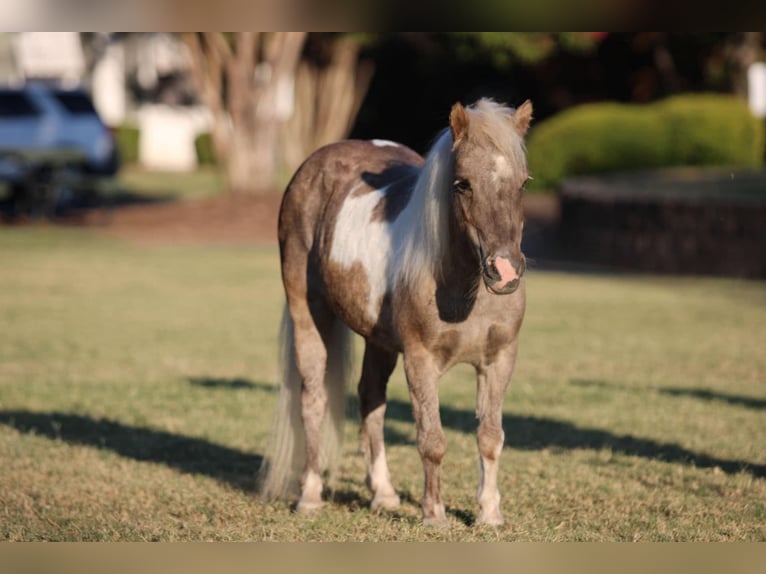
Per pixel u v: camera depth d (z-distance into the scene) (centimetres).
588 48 3272
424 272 621
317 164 757
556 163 3275
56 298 1741
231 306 1698
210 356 1305
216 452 884
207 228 2627
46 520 695
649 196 2106
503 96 3938
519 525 666
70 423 975
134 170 4844
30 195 2705
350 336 758
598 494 746
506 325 629
